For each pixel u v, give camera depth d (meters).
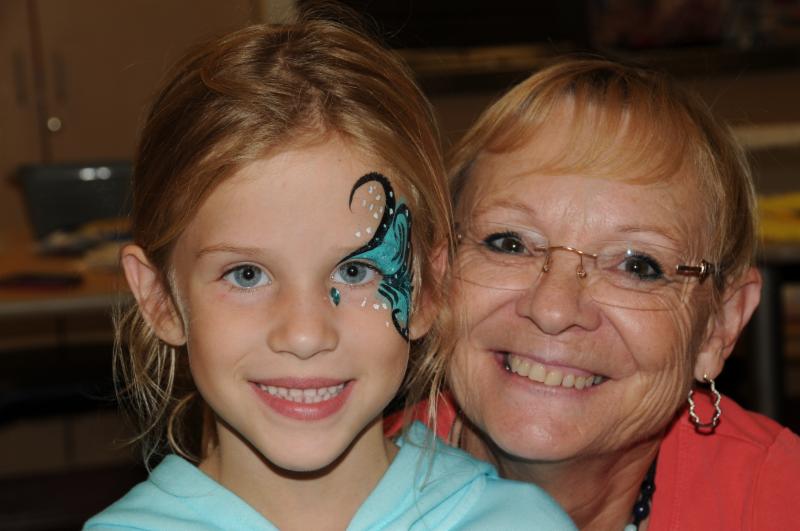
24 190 4.45
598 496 1.95
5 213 6.14
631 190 1.76
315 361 1.61
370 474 1.76
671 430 2.01
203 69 1.74
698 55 6.66
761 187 4.70
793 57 6.70
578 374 1.79
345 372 1.64
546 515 1.78
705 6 6.71
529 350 1.78
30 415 4.34
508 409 1.81
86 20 6.08
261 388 1.64
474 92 6.37
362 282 1.67
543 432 1.78
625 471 1.94
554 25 6.60
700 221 1.81
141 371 1.84
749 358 3.80
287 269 1.60
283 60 1.75
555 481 1.91
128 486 4.21
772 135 5.44
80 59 6.11
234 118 1.65
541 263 1.79
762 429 2.03
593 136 1.77
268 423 1.64
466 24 6.43
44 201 4.42
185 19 6.13
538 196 1.78
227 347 1.62
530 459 1.81
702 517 1.92
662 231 1.76
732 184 1.87
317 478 1.72
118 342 1.89
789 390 5.87
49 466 6.08
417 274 1.76
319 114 1.66
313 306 1.60
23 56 6.05
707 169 1.82
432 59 6.38
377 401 1.69
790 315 5.93
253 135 1.62
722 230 1.85
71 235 4.07
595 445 1.81
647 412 1.81
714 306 1.88
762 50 6.68
